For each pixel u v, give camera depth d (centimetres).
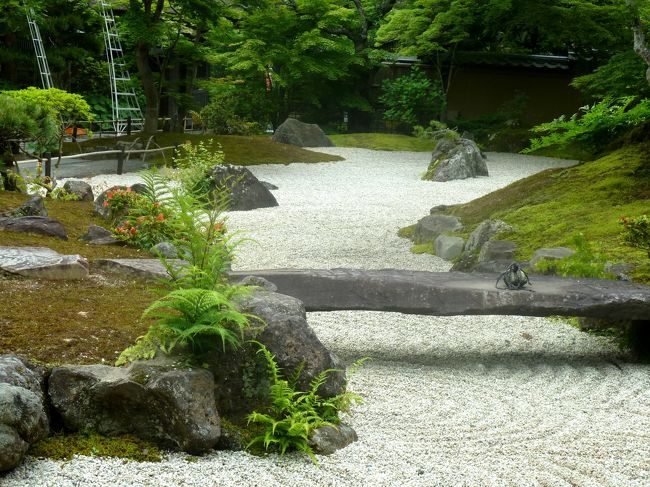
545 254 774
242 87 2789
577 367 624
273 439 402
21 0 2288
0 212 773
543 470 418
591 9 2448
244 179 1375
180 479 367
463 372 598
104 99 2716
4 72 2469
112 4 2473
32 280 545
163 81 2372
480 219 1112
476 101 2988
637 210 948
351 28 3059
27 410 358
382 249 1068
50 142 1118
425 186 1761
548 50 3053
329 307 595
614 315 595
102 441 388
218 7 2208
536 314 592
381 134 2730
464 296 594
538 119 2962
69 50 2380
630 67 1717
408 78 2895
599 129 1141
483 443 452
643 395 555
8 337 433
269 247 1055
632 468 427
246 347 426
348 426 444
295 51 2603
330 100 3098
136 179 1666
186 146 1333
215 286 449
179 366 404
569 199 1048
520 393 553
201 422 390
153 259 632
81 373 396
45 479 352
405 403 514
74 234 777
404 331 710
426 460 421
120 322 480
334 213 1346
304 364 434
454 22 2650
